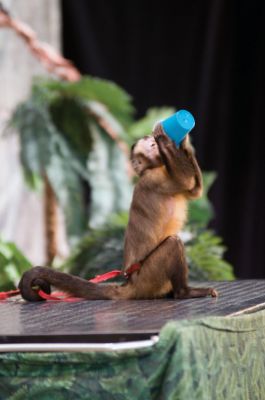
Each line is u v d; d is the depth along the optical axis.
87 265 10.13
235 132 15.19
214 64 14.97
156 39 15.35
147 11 15.33
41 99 11.70
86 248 10.33
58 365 5.34
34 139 11.41
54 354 5.29
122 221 10.47
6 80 14.20
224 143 15.09
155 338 5.16
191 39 15.24
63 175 11.38
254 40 15.01
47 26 14.65
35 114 11.55
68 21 15.37
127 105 12.17
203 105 15.05
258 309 6.22
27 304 6.99
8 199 14.12
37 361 5.32
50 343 5.30
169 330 5.14
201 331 5.28
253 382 5.79
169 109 12.84
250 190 15.17
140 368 5.18
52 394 5.34
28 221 14.30
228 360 5.49
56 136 11.52
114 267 9.93
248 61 15.06
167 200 7.32
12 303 7.12
